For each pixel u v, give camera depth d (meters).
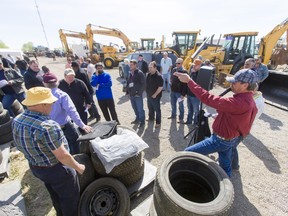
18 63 6.24
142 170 2.51
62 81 3.48
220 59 10.15
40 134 1.46
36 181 2.79
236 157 2.88
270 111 5.70
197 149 2.29
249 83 1.85
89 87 4.77
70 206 1.89
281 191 2.57
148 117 5.32
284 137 4.07
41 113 1.55
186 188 2.12
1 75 4.36
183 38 11.29
